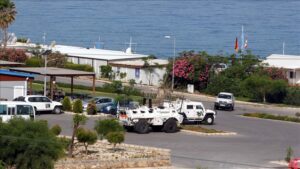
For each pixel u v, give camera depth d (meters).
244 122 111.81
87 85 149.25
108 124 76.94
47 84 141.50
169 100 114.00
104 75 164.00
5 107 84.38
